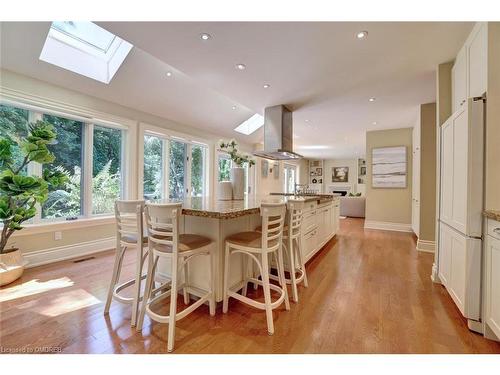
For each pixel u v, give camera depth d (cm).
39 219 304
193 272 212
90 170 352
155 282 238
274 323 181
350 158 1189
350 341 160
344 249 393
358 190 1180
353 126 552
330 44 232
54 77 296
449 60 259
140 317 169
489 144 171
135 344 154
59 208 325
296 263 269
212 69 284
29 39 245
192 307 170
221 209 183
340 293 233
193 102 434
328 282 259
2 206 238
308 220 317
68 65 296
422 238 385
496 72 174
